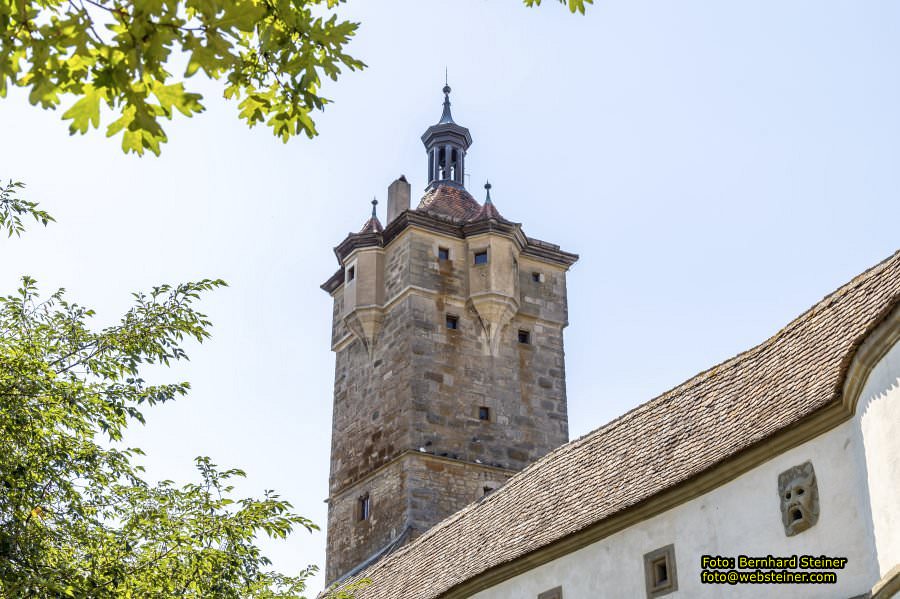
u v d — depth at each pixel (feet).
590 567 61.72
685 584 55.11
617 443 68.74
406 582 82.38
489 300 128.98
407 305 127.54
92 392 48.83
